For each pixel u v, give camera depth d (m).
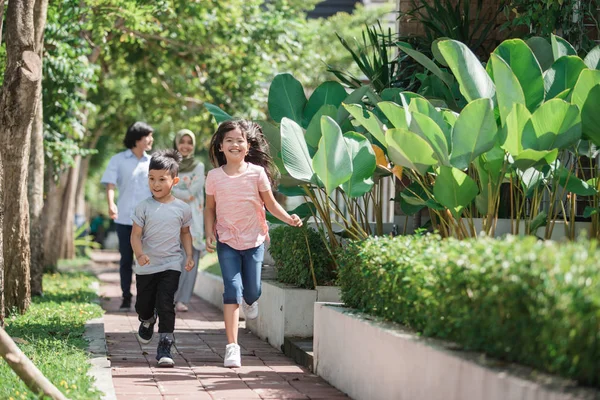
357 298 6.27
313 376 6.58
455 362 4.18
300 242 8.05
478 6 9.45
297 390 6.00
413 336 4.91
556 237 6.95
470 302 4.27
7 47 8.64
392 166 7.69
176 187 10.98
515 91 6.18
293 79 8.49
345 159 6.82
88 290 12.77
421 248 5.25
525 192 6.68
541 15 8.83
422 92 8.32
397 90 8.10
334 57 23.11
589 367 3.43
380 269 5.57
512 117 5.89
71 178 22.91
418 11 9.73
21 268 9.39
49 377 5.52
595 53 7.07
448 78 8.00
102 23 14.68
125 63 20.58
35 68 8.65
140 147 10.98
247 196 6.90
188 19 17.83
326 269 8.02
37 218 11.38
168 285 7.09
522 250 3.95
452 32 9.22
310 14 29.47
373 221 11.59
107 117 23.27
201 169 11.04
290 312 7.79
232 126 6.96
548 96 6.88
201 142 22.78
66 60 13.79
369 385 5.38
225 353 7.16
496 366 3.96
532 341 3.77
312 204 8.07
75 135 15.91
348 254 6.43
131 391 5.84
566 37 8.86
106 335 8.64
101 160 32.22
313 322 7.20
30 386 4.89
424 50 9.52
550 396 3.46
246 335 9.02
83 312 9.34
